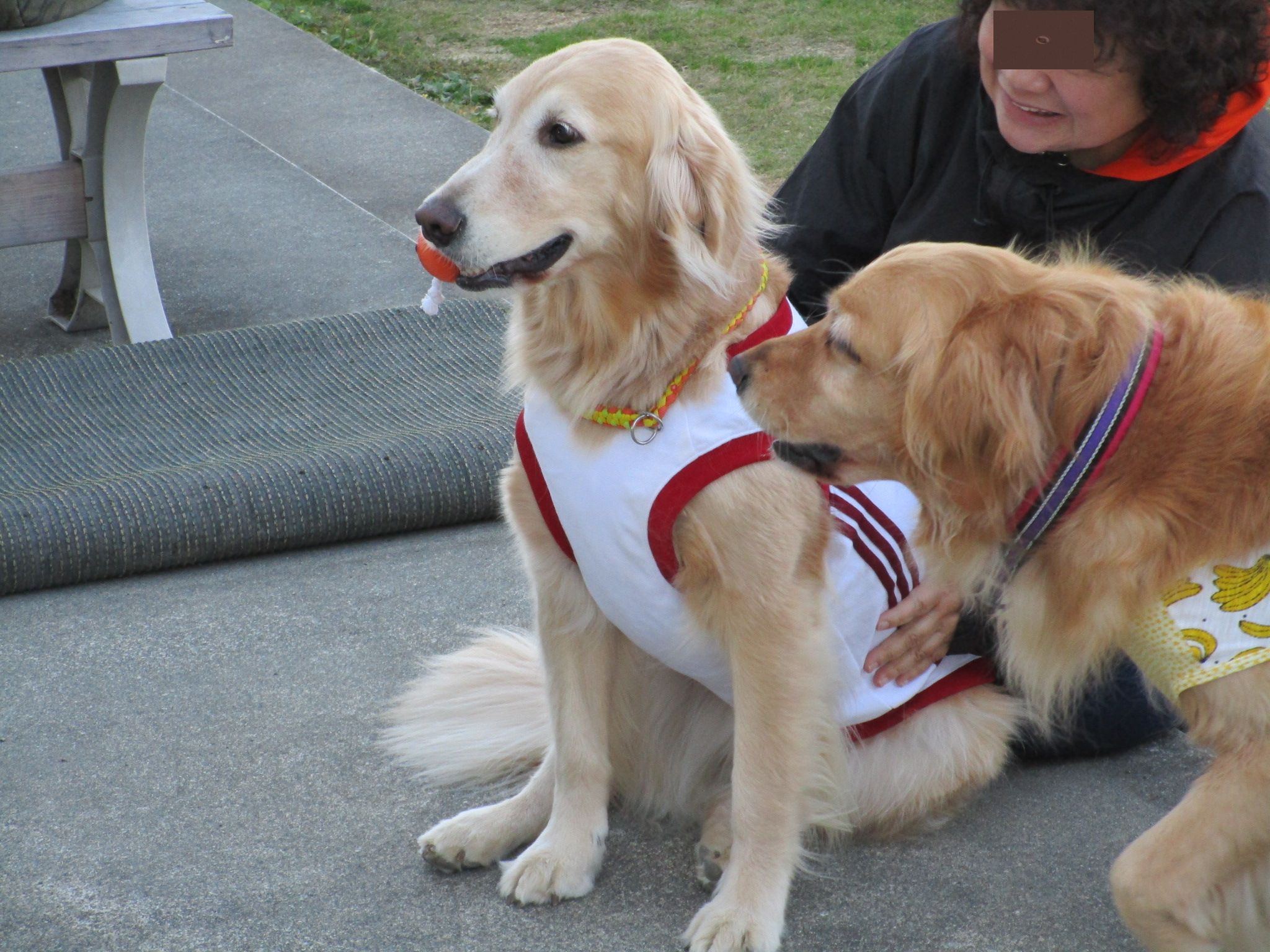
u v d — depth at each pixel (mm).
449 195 2051
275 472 3266
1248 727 1772
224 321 4535
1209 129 2189
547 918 2078
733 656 2062
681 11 8812
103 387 3873
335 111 6824
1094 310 1742
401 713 2547
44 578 3053
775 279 2166
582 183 2021
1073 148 2232
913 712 2273
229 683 2715
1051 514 1797
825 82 7230
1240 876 1775
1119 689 2359
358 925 2049
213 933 2023
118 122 4062
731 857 2076
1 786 2377
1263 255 2271
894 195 2646
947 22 2605
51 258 5148
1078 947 2000
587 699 2201
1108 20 2023
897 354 1771
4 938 2002
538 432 2094
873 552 2158
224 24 3996
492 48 8164
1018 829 2307
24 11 3738
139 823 2285
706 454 1950
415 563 3238
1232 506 1709
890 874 2195
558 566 2166
